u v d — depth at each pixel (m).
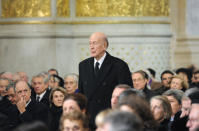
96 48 10.54
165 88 14.67
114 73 10.59
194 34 25.23
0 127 9.14
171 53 22.70
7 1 19.81
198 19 25.14
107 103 10.51
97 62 10.64
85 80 10.66
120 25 20.44
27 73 19.64
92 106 10.46
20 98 10.68
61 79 15.76
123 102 6.80
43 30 19.75
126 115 4.77
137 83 13.11
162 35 20.91
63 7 20.19
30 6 19.83
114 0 20.48
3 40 19.67
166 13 21.20
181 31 25.12
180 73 17.36
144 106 6.80
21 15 19.80
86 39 20.22
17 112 10.70
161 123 8.75
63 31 20.00
